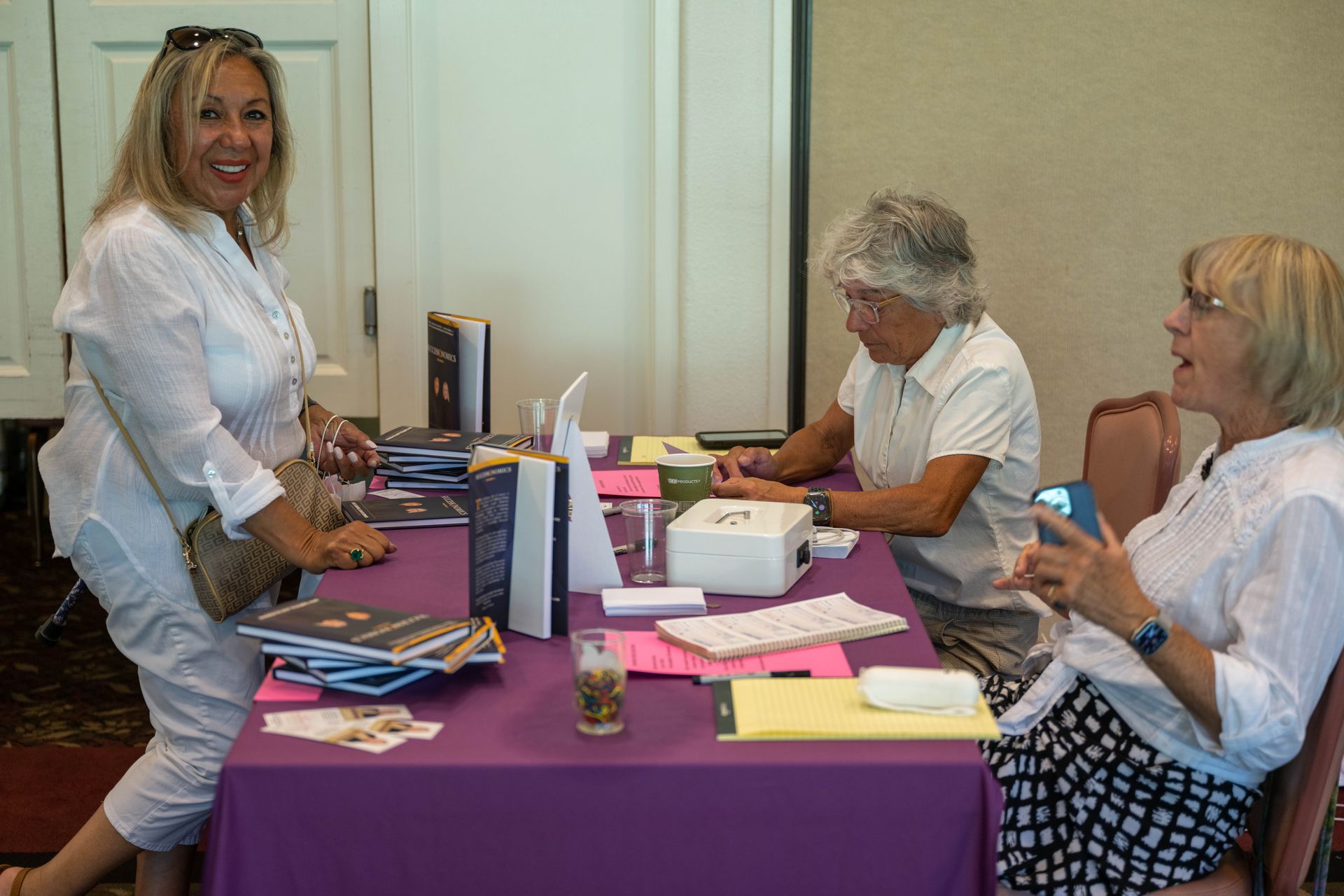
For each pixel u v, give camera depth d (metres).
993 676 1.87
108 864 1.89
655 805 1.22
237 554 1.86
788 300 3.54
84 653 3.53
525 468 1.53
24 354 3.55
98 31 3.40
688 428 3.60
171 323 1.77
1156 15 3.64
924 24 3.65
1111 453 2.21
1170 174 3.75
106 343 1.76
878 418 2.45
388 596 1.67
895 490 2.12
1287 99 3.70
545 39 3.44
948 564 2.29
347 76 3.47
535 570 1.53
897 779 1.21
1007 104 3.70
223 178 1.92
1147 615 1.38
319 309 3.60
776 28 3.37
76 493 1.88
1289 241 1.48
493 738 1.27
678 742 1.26
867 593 1.73
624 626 1.60
